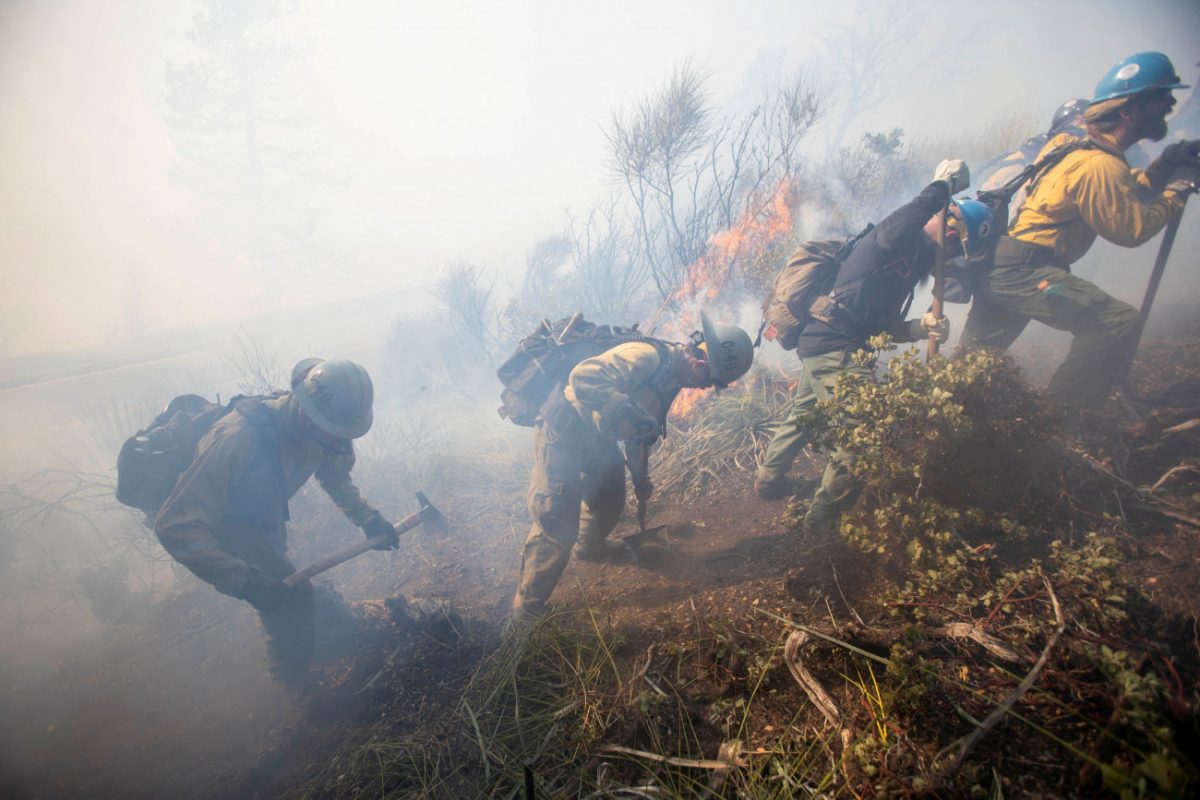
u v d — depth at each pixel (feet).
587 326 8.98
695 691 6.48
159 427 8.64
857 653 6.08
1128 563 6.57
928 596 6.64
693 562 9.55
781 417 12.62
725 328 8.17
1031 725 4.90
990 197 9.53
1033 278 9.12
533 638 7.84
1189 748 4.37
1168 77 8.29
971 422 6.84
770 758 5.54
